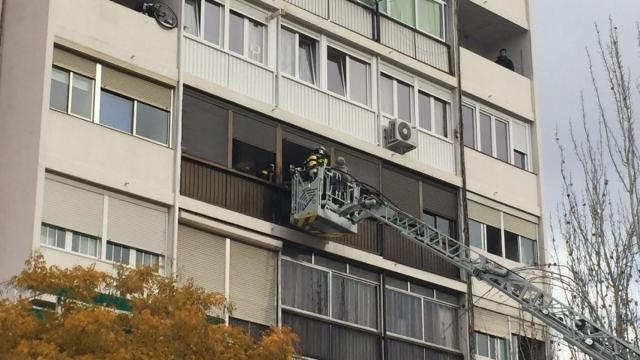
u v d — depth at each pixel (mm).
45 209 24453
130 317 20453
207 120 28062
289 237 28766
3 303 20078
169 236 26266
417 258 32062
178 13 28031
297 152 29891
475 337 32938
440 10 35094
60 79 25469
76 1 26094
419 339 31578
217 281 27109
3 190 24781
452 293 32906
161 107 27094
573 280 27406
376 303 30812
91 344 19516
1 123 25406
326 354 28953
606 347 26688
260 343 21391
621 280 26797
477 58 35625
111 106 26172
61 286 20594
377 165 31781
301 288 28922
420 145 33125
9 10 26297
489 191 34688
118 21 26734
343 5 32094
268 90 29641
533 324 31547
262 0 29891
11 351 19062
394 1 33750
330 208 28641
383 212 29375
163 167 26656
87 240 25000
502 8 36938
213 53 28656
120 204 25734
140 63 26844
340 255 29891
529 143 36750
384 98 32688
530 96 37094
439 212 33156
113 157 25828
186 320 20328
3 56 25969
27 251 23812
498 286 28578
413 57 33625
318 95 30781
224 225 27469
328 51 31531
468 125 34969
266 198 28766
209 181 27656
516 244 35219
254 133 29016
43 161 24484
